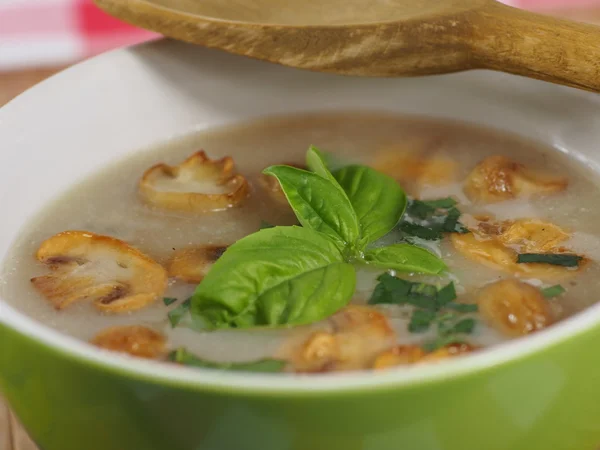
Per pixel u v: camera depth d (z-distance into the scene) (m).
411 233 0.36
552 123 0.41
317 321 0.32
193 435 0.29
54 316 0.34
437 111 0.43
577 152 0.40
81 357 0.28
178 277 0.35
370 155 0.40
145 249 0.36
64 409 0.30
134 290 0.34
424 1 0.40
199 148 0.41
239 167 0.40
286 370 0.31
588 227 0.37
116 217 0.38
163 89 0.42
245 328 0.32
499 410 0.29
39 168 0.38
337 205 0.35
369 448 0.29
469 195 0.38
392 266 0.34
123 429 0.29
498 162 0.39
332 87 0.43
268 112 0.43
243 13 0.41
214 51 0.42
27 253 0.36
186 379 0.27
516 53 0.38
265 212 0.38
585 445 0.32
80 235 0.36
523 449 0.30
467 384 0.28
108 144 0.41
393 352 0.31
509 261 0.35
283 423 0.28
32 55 0.59
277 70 0.43
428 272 0.34
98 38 0.59
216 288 0.32
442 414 0.28
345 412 0.28
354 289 0.33
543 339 0.28
